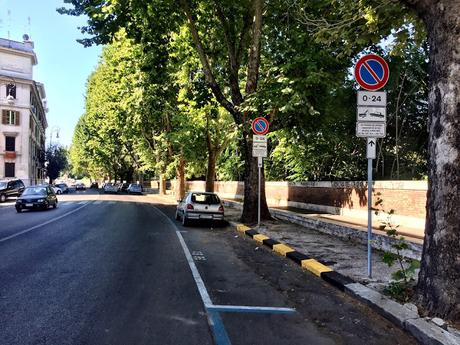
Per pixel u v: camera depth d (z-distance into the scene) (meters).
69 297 6.14
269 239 11.97
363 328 5.12
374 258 9.12
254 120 14.47
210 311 5.64
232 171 37.72
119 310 5.57
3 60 59.47
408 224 12.05
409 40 9.08
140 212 23.58
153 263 8.83
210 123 26.75
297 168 22.39
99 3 14.23
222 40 18.05
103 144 60.62
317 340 4.71
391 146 18.36
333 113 15.98
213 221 16.86
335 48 13.46
